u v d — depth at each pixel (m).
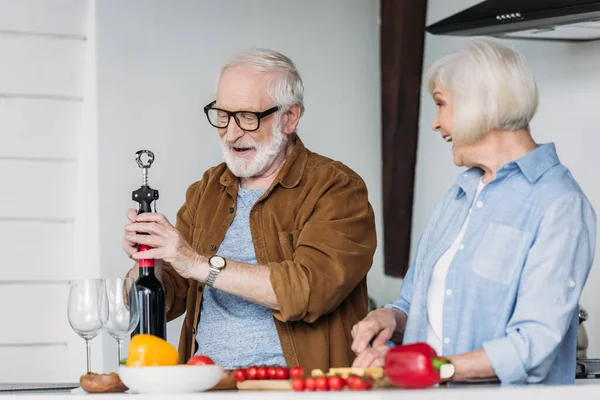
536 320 2.19
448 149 4.72
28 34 4.54
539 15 3.30
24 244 4.66
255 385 2.24
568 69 3.99
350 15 5.09
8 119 4.58
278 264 2.73
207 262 2.66
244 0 4.83
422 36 4.96
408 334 2.51
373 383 2.17
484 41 2.37
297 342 2.80
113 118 4.54
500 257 2.30
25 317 4.64
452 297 2.36
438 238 2.52
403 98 5.00
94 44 4.53
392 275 5.13
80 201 4.70
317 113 5.02
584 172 3.90
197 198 3.11
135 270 2.85
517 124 2.33
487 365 2.15
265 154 2.90
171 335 4.63
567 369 2.37
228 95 2.90
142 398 2.02
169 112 4.65
